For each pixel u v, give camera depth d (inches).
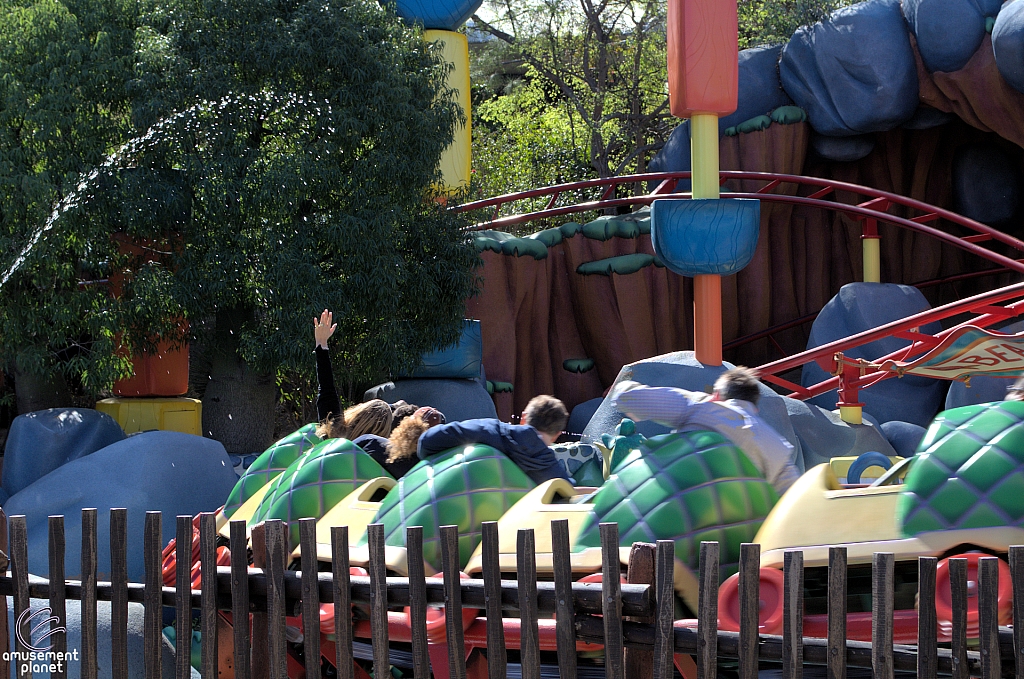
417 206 679.1
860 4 1042.1
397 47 658.2
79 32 571.8
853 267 1220.5
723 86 721.6
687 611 206.2
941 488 192.4
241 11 604.4
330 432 314.8
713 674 165.9
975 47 965.2
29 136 557.3
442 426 257.0
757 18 1259.8
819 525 199.2
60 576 219.5
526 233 1387.8
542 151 1476.4
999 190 1178.6
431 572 231.0
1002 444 191.0
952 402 879.1
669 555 168.4
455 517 236.1
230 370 668.7
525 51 1483.8
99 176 558.6
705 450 217.8
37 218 537.3
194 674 287.7
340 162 629.9
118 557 215.2
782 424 684.7
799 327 1211.2
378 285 611.5
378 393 786.2
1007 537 183.8
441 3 986.1
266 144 623.8
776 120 1093.1
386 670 191.8
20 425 535.8
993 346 579.2
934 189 1226.6
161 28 619.2
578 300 1063.0
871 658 159.0
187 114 580.1
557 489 241.3
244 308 654.5
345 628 193.3
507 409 957.2
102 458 442.0
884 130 1073.5
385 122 620.1
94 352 566.6
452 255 687.7
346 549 193.8
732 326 1161.4
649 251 1053.8
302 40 598.9
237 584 204.8
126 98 599.2
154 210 567.2
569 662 176.2
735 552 211.0
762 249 1145.4
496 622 182.1
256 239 590.2
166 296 564.4
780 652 165.9
